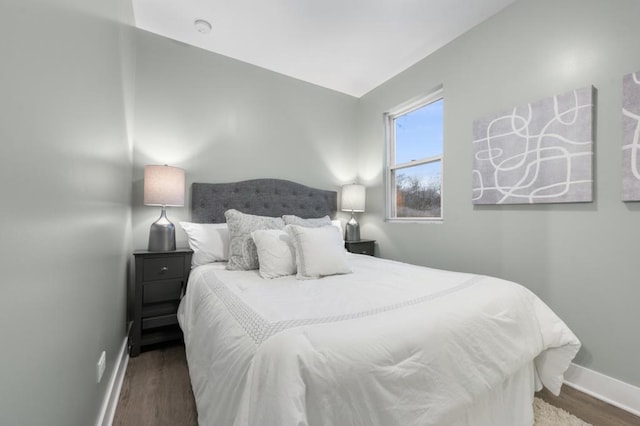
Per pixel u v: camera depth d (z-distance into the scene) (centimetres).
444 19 231
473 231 237
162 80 254
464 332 108
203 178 271
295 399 69
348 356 81
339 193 358
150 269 211
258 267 211
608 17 165
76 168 88
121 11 167
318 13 226
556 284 186
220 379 95
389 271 190
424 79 284
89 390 107
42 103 64
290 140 322
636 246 155
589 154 169
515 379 132
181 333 222
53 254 71
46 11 65
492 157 220
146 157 246
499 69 220
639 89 153
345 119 364
